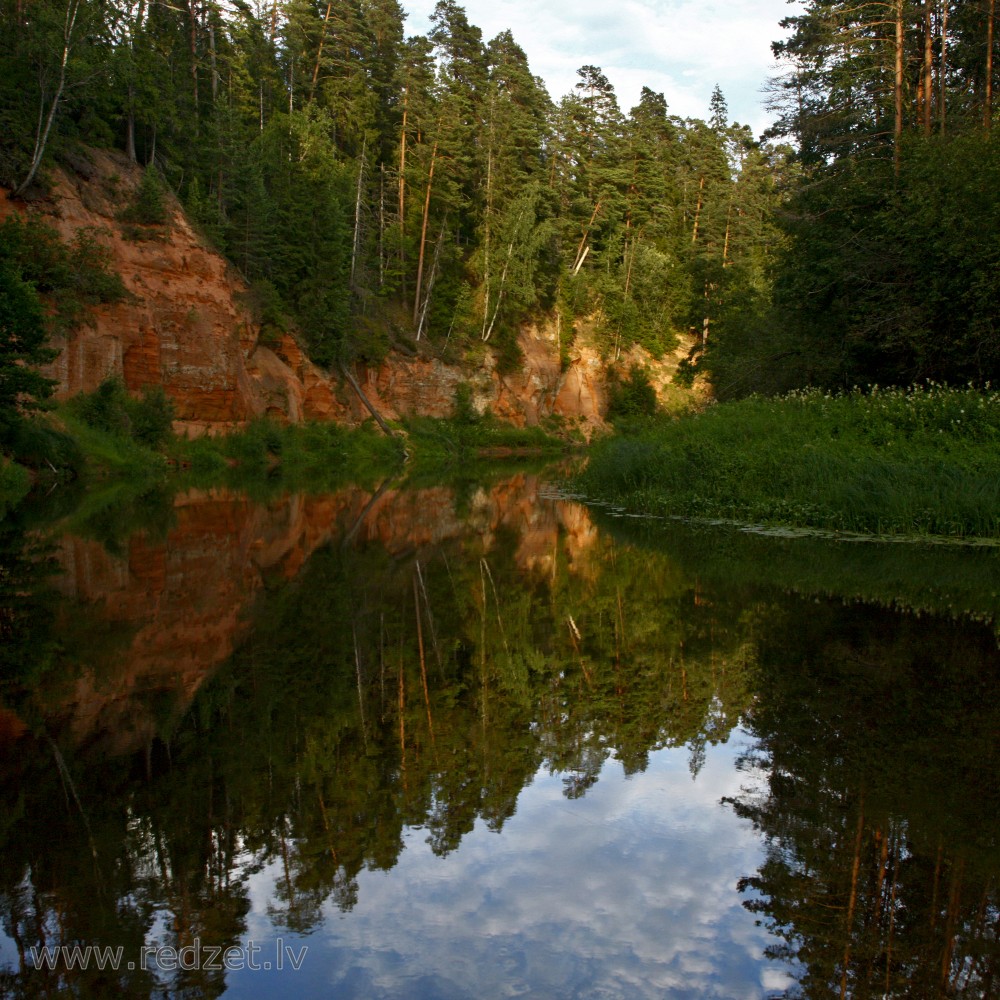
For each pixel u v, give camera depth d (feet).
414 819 11.84
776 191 95.14
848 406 57.26
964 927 9.05
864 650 20.36
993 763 13.41
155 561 35.58
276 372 127.24
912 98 84.23
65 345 87.30
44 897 9.67
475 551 39.60
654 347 211.41
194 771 13.33
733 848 10.96
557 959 8.56
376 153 180.34
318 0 183.11
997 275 54.70
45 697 17.07
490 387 181.47
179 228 110.63
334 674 19.01
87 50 102.27
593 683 18.17
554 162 204.64
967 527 40.11
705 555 36.06
